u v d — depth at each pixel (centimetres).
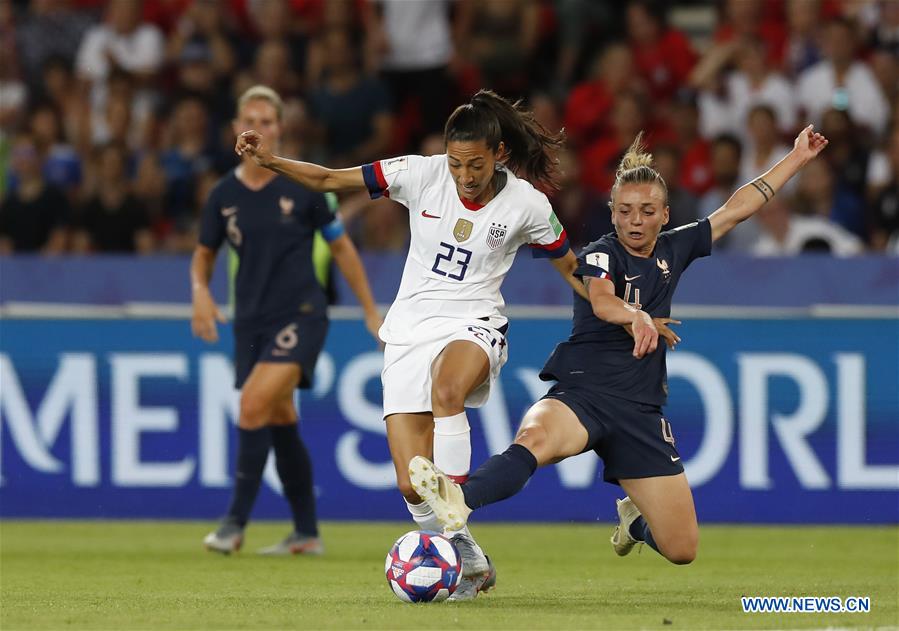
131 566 2350
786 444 3078
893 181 3822
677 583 2100
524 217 1797
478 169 1723
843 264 3294
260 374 2481
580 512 3155
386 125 4228
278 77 4256
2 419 3152
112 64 4384
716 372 3088
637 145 1875
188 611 1656
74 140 4400
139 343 3145
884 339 3067
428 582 1692
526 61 4400
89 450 3147
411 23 4391
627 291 1798
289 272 2492
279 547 2588
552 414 1758
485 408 3108
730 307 3300
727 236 3762
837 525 3064
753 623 1537
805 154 1927
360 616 1575
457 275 1803
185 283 3397
